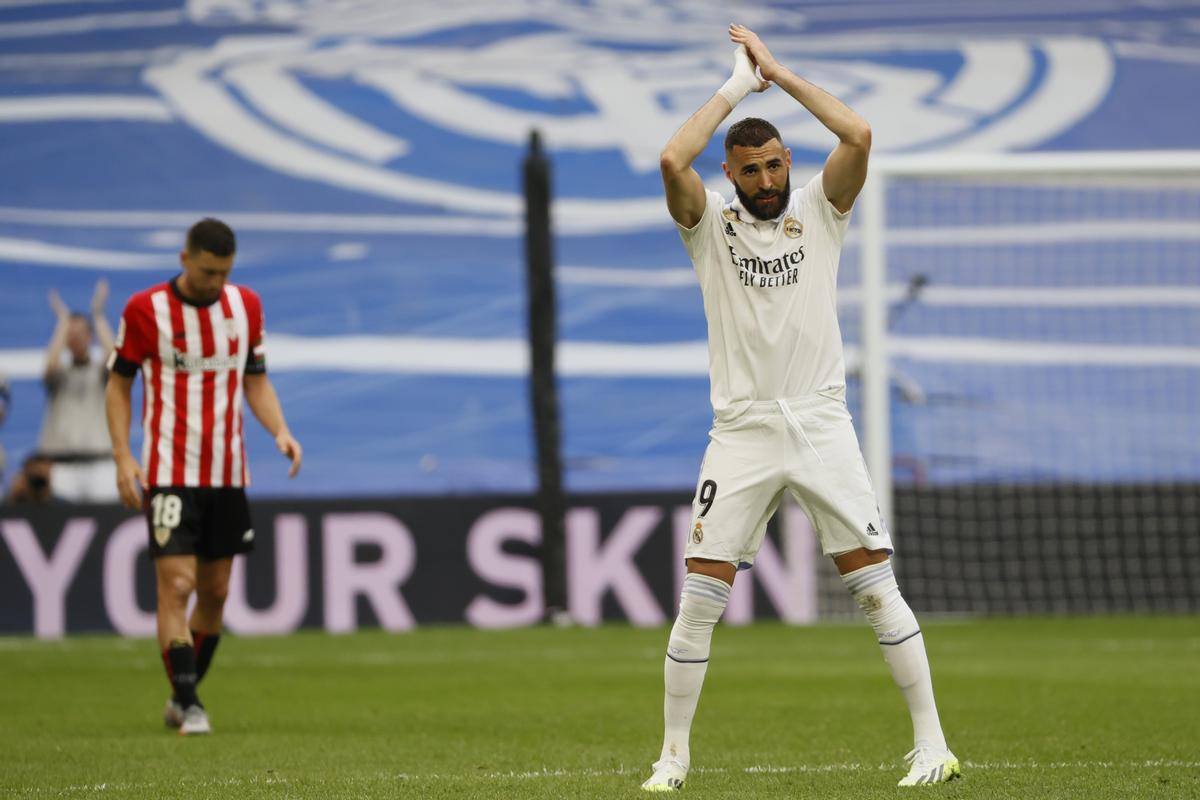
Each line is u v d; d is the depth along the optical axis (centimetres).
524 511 4784
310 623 4659
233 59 8056
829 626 4559
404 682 3067
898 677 1596
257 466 6781
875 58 8044
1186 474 6812
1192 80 7988
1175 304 7125
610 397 7244
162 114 7862
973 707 2439
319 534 4688
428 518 4744
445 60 8181
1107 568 5084
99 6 8094
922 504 5075
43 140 7712
